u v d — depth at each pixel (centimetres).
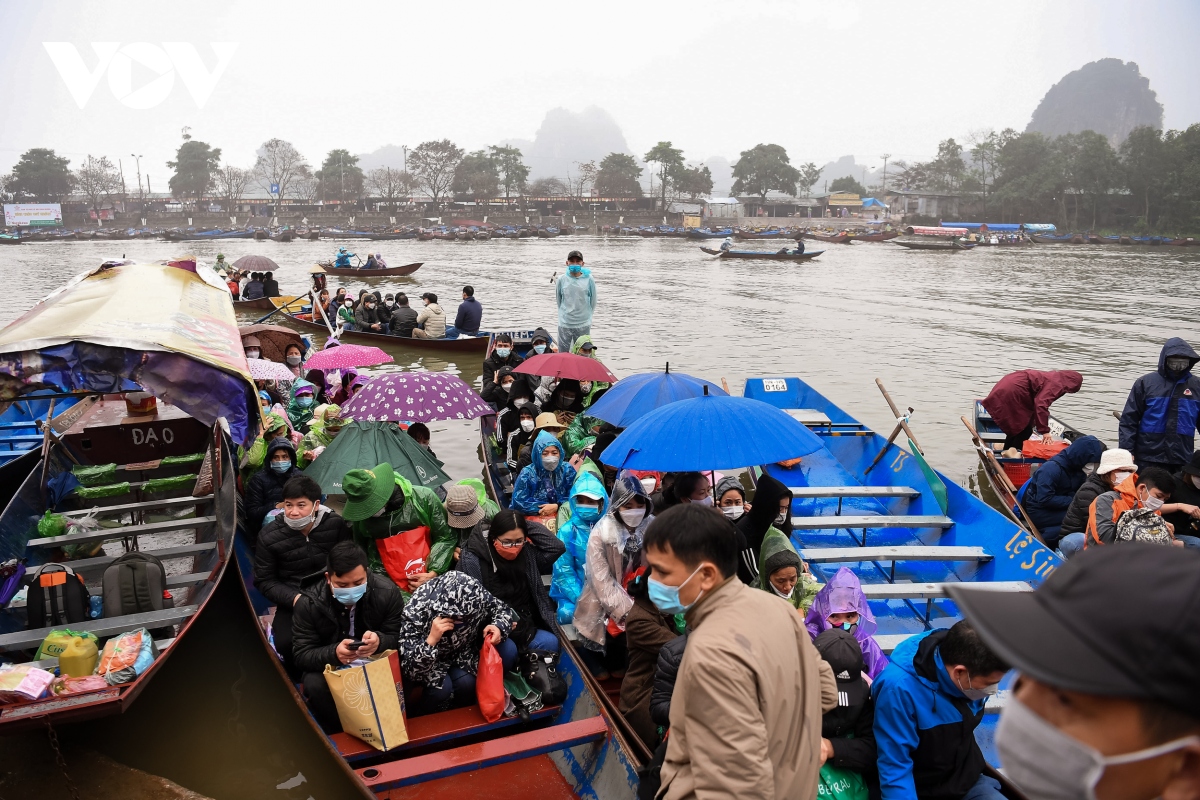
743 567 582
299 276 4047
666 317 2486
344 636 502
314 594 496
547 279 3859
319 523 586
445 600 492
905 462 881
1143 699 110
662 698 388
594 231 10725
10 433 1138
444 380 894
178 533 786
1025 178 10525
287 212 12225
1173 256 6016
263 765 525
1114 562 119
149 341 600
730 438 546
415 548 625
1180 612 108
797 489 833
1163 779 115
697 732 235
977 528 733
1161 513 705
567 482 770
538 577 571
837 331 2217
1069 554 692
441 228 10031
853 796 375
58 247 7706
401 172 14175
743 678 230
